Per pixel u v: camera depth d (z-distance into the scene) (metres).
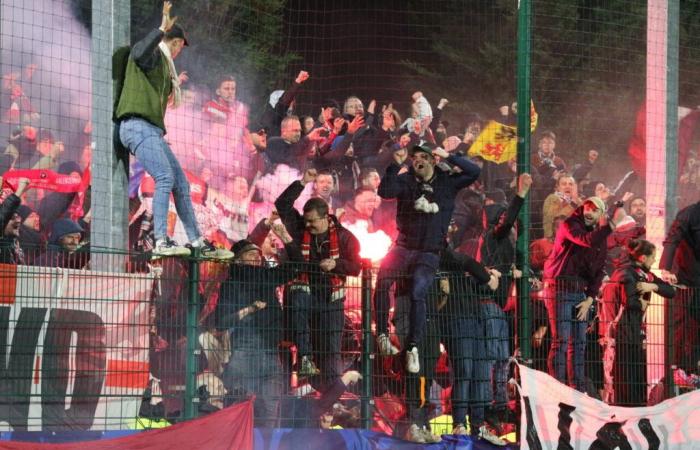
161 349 15.72
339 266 16.62
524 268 17.69
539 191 23.27
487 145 23.33
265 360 16.34
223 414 15.21
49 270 15.02
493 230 18.41
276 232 16.94
